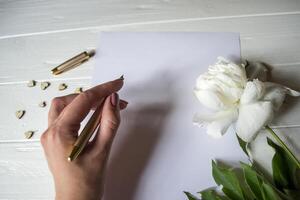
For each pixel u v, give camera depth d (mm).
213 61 458
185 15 486
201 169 411
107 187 413
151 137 430
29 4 517
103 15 500
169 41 474
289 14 473
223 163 410
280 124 419
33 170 432
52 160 366
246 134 359
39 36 500
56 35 498
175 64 462
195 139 424
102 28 492
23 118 458
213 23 478
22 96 470
